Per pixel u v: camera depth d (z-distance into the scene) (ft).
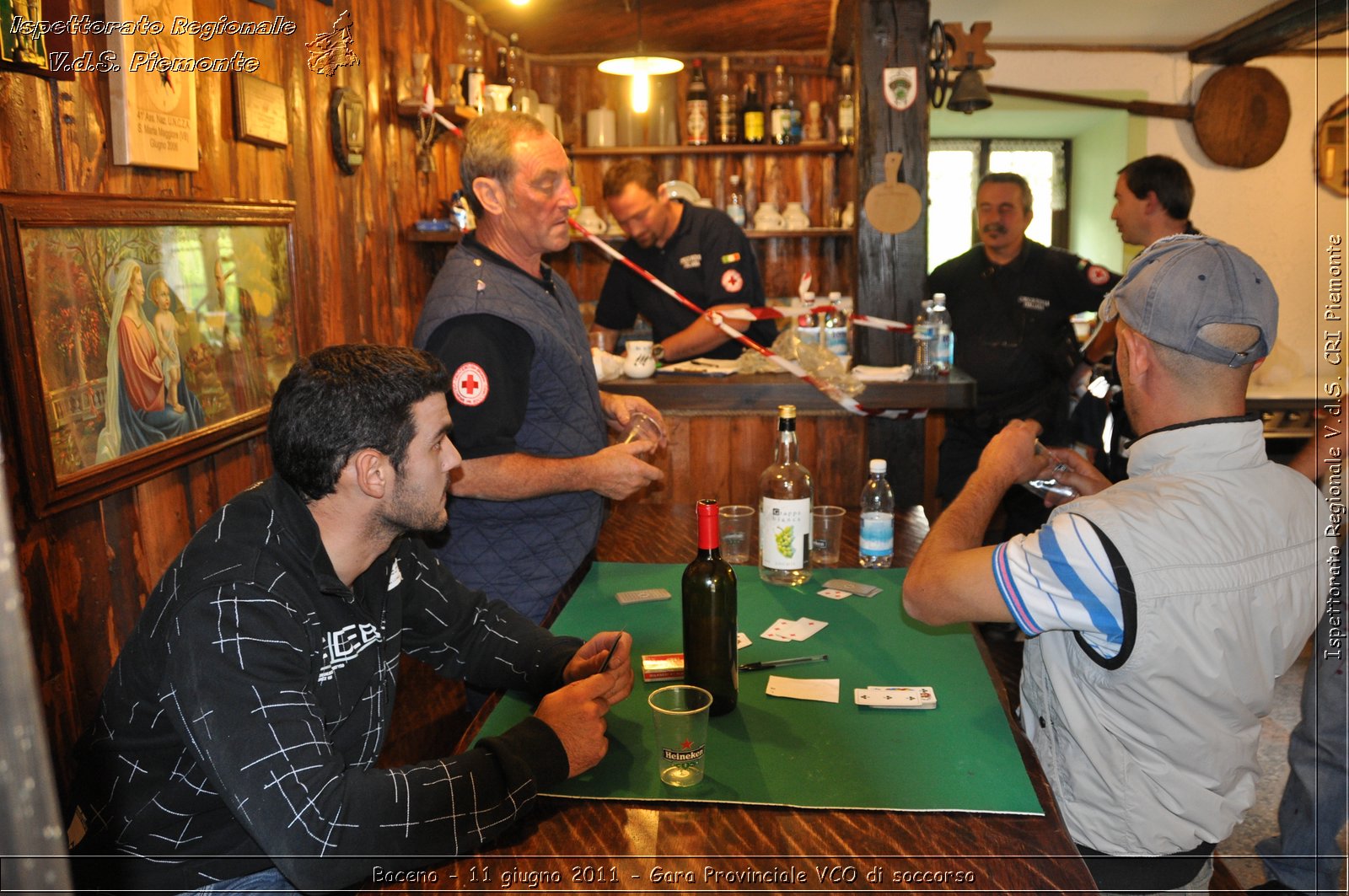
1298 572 3.72
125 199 5.45
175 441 6.01
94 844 4.06
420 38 10.58
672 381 8.54
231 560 3.67
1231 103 15.89
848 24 10.76
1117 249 17.28
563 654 4.53
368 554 4.05
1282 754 8.69
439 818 3.29
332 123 8.45
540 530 6.41
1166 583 3.49
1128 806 3.81
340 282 8.67
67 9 4.87
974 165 19.77
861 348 9.91
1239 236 16.34
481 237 6.57
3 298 4.55
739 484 8.88
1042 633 3.92
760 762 3.75
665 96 14.42
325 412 3.70
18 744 1.36
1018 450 4.57
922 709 4.17
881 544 6.07
